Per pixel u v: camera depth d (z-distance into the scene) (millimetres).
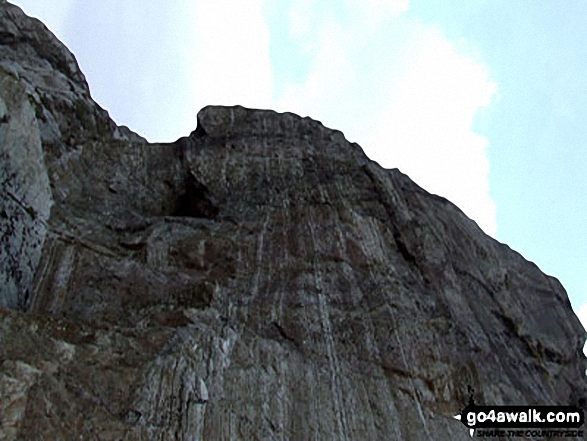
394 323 12570
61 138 14820
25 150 11617
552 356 15328
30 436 7609
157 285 12000
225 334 11039
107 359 9195
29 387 8023
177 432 8750
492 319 14875
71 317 10938
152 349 9781
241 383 10211
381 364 11711
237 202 15188
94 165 15156
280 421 9930
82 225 12984
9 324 8711
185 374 9594
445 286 14523
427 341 12555
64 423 7980
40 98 14891
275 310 12133
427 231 15648
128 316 11102
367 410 10758
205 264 13039
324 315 12281
